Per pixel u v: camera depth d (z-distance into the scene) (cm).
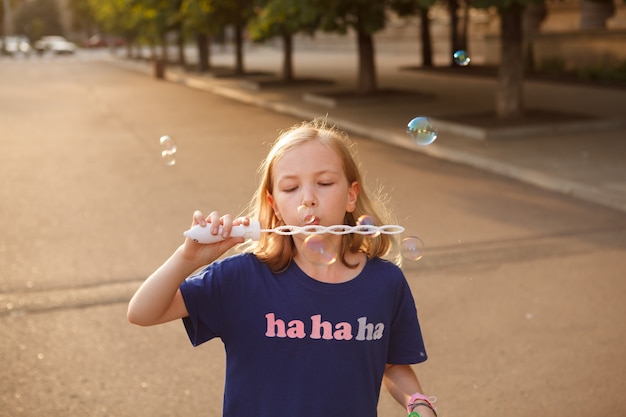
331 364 186
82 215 826
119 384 423
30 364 449
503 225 759
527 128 1298
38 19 10231
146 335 491
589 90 2080
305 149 186
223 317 190
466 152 1143
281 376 187
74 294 571
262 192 196
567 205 846
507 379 425
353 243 193
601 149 1146
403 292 198
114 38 7031
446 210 823
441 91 2198
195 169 1102
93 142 1411
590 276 600
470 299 552
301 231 177
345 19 1809
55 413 392
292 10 1673
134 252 681
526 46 2897
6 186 995
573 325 500
